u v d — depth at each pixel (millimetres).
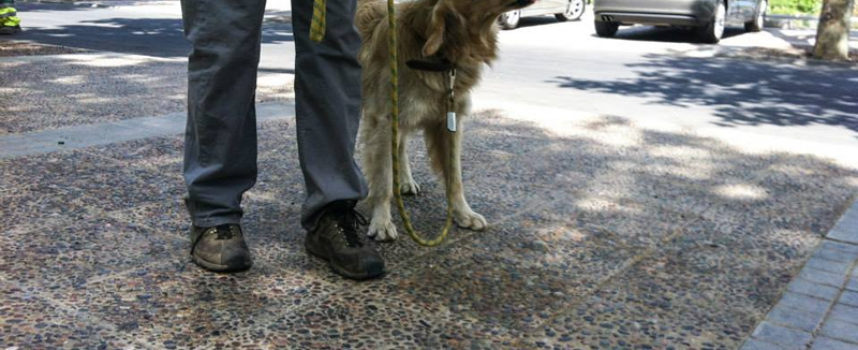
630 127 5832
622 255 3086
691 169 4574
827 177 4488
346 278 2730
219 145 2689
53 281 2572
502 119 5988
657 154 4941
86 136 4789
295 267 2816
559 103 7266
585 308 2564
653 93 8031
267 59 9984
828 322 2527
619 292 2711
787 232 3455
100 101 6105
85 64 8344
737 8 14258
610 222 3510
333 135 2787
